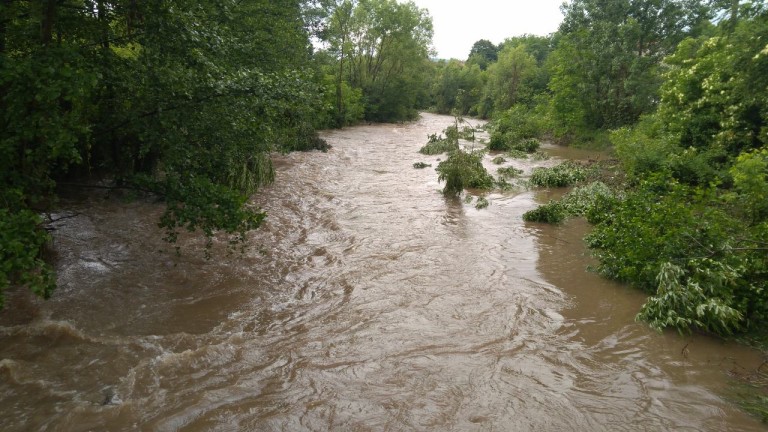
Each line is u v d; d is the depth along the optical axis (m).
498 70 49.12
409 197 14.77
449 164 15.18
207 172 9.12
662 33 26.39
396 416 4.85
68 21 7.20
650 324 6.79
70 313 6.66
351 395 5.18
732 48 13.12
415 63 47.72
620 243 8.59
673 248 7.53
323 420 4.75
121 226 10.39
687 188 8.49
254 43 12.70
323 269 8.82
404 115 48.69
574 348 6.27
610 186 15.66
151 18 7.20
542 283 8.42
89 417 4.61
